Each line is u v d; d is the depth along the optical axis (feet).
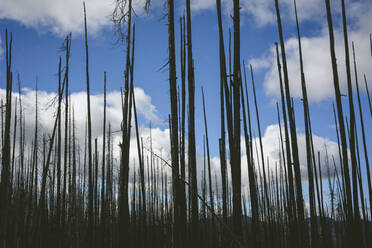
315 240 27.02
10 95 26.50
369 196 27.68
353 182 18.33
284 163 33.88
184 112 23.99
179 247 19.57
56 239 30.63
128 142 27.27
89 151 31.19
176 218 20.06
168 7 22.54
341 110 19.01
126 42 28.12
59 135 30.91
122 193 26.66
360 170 28.07
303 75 29.43
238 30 16.25
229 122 16.34
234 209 14.66
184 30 24.57
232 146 15.81
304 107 29.50
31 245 38.17
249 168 25.16
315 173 34.17
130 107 27.61
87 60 31.07
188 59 22.38
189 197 22.65
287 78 28.40
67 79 31.63
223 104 23.31
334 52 19.92
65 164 32.45
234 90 15.62
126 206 26.55
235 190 14.82
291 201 28.86
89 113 30.99
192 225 20.58
